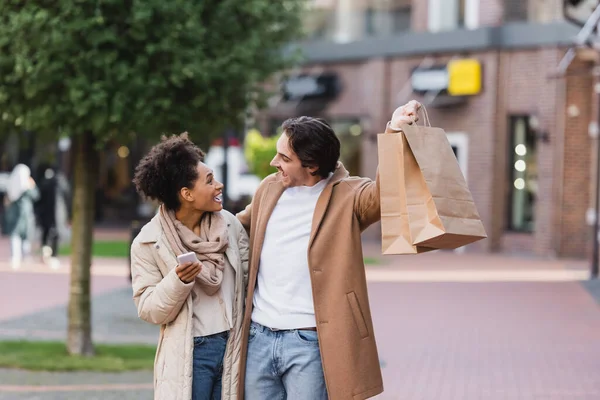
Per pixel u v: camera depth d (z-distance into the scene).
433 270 23.84
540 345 13.24
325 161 5.25
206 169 5.27
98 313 16.12
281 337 5.24
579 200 27.53
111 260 25.08
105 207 42.53
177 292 5.00
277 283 5.29
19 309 16.52
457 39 29.56
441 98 29.91
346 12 33.03
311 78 32.88
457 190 4.92
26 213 23.62
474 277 22.17
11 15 9.62
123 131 10.49
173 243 5.21
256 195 5.51
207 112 10.75
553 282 21.14
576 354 12.56
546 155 27.73
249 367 5.32
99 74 9.90
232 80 10.72
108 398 9.55
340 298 5.17
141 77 9.89
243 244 5.50
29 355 11.75
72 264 11.95
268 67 11.87
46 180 24.00
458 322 15.33
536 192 28.25
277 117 33.44
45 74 9.70
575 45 20.25
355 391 5.13
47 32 9.56
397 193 4.98
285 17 11.93
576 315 16.14
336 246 5.22
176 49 9.95
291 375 5.24
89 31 9.66
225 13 10.67
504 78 28.86
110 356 11.93
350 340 5.15
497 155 29.03
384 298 18.36
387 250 4.95
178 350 5.14
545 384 10.67
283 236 5.30
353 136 32.91
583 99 27.44
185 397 5.11
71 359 11.51
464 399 9.88
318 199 5.27
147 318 5.18
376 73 31.72
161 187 5.25
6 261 24.95
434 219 4.84
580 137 27.52
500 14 28.89
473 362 12.00
